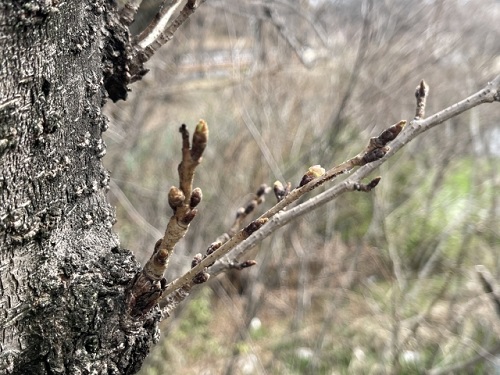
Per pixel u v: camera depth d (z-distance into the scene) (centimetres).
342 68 486
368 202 564
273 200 462
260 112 497
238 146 503
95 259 90
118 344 90
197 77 520
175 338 439
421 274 437
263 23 438
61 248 87
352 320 446
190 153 66
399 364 361
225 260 113
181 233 76
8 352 83
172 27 105
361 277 488
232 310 459
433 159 539
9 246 81
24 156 80
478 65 534
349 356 407
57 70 81
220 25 496
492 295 323
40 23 76
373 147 78
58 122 83
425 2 487
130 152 478
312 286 479
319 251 510
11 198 80
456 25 513
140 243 426
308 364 394
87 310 86
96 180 95
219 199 476
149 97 426
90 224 92
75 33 85
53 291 85
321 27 441
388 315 416
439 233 493
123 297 90
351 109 460
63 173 86
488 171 528
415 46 503
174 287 89
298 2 430
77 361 86
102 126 96
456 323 368
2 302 82
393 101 489
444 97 511
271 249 423
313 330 438
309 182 81
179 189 71
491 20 534
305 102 514
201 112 552
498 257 434
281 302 480
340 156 477
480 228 450
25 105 78
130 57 102
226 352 425
